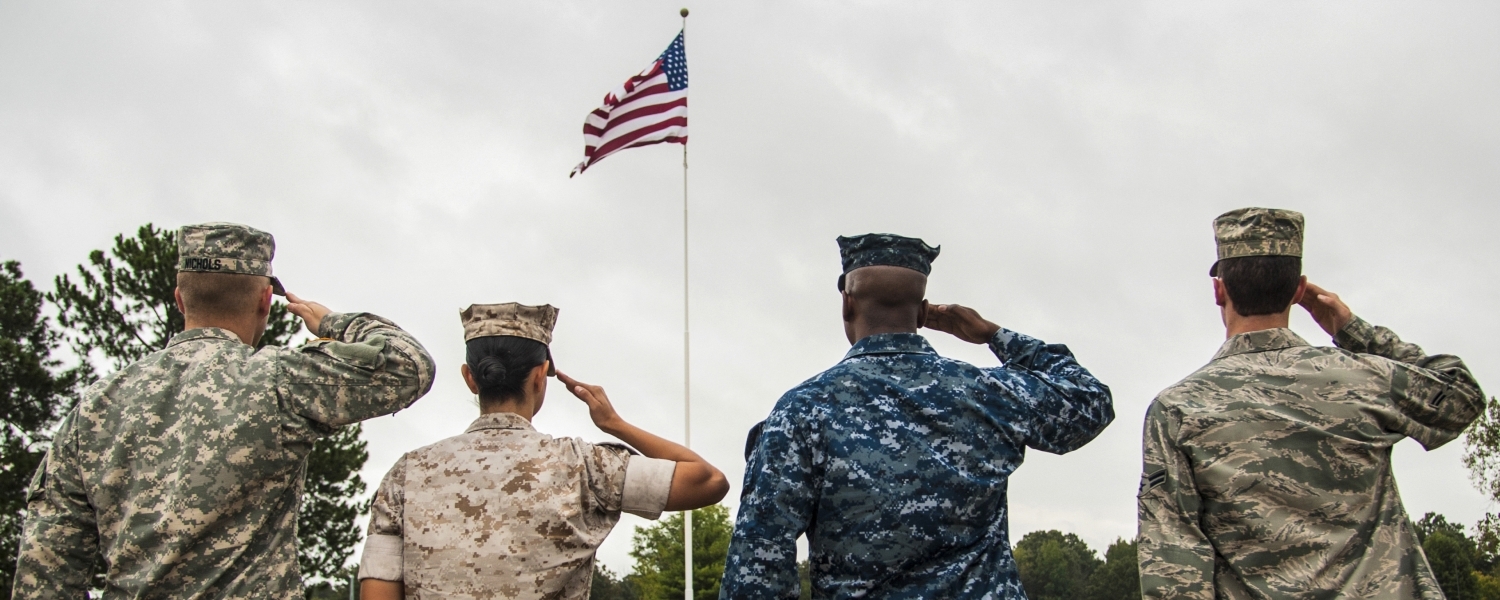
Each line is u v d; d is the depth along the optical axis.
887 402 2.98
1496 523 26.58
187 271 3.28
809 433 2.97
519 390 3.34
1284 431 3.06
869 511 2.86
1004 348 3.39
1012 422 3.00
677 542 58.22
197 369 3.13
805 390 3.04
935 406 2.97
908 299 3.15
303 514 20.88
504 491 3.16
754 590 2.82
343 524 21.34
